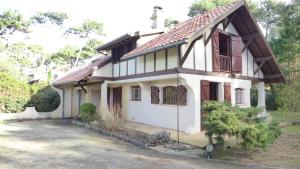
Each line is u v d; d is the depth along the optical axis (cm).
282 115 1656
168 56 1091
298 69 1733
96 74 1459
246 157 710
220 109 720
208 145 724
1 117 1633
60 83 1686
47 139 984
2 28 2806
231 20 1235
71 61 3834
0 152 761
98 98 1817
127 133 1062
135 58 1328
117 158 702
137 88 1480
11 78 1709
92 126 1260
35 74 3509
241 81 1341
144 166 626
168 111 1216
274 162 662
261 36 1280
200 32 947
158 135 896
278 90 1792
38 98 1800
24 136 1048
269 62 1459
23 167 611
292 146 841
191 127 1058
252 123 704
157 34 1412
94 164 641
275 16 2823
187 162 665
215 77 1166
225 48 1311
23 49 3158
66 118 1805
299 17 1644
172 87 1211
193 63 1076
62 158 697
